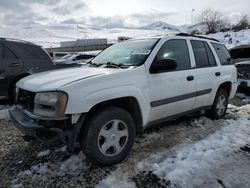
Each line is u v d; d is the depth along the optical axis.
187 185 2.74
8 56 6.29
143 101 3.35
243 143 3.83
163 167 3.10
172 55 3.93
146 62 3.50
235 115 5.42
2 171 3.08
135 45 4.02
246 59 8.58
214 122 4.87
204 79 4.41
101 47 49.22
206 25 35.47
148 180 2.85
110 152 3.13
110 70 3.32
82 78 2.96
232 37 26.12
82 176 2.95
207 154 3.42
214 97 4.80
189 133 4.25
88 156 2.98
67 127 2.79
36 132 2.79
